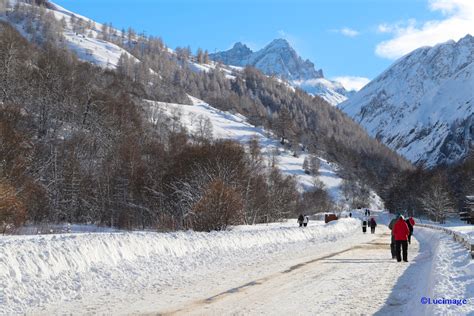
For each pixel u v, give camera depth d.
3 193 29.53
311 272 14.52
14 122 54.88
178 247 17.19
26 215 34.28
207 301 10.06
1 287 10.02
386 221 100.00
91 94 77.81
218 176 43.19
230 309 9.34
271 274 13.98
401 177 143.62
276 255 19.50
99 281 11.81
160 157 59.00
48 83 76.38
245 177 49.94
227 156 49.84
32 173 47.41
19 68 78.12
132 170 53.72
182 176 48.50
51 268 11.79
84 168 56.72
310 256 19.48
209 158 48.66
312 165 155.62
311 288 11.72
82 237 14.52
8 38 90.38
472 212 98.25
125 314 8.86
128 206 51.53
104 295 10.53
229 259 17.31
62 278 11.53
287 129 184.25
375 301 10.22
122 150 56.97
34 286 10.59
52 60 93.06
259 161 61.22
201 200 31.44
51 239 13.85
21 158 42.94
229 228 31.58
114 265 13.62
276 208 62.06
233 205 31.31
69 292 10.59
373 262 17.45
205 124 140.12
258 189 54.75
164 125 115.25
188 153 51.81
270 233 25.84
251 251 20.30
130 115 87.06
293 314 8.98
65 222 46.62
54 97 72.25
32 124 64.50
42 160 53.25
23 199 36.97
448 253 16.81
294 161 161.75
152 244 16.14
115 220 50.38
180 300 10.15
